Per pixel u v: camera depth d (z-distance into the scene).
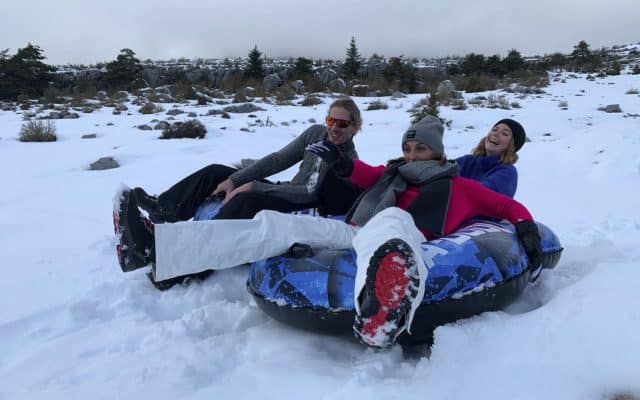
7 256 3.94
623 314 2.02
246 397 2.03
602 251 3.54
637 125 8.30
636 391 1.67
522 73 22.38
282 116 13.44
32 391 2.16
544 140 9.93
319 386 2.04
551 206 5.37
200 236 2.51
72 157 8.25
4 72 21.11
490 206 2.83
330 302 2.34
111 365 2.35
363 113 13.48
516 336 2.12
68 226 4.76
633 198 5.58
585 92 16.78
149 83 23.25
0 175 7.14
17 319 2.86
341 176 3.12
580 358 1.86
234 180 3.62
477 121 11.98
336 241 2.67
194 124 10.25
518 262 2.59
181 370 2.25
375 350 2.37
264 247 2.55
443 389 1.86
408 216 2.31
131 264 2.74
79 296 3.16
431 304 2.31
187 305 3.08
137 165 7.70
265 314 2.85
